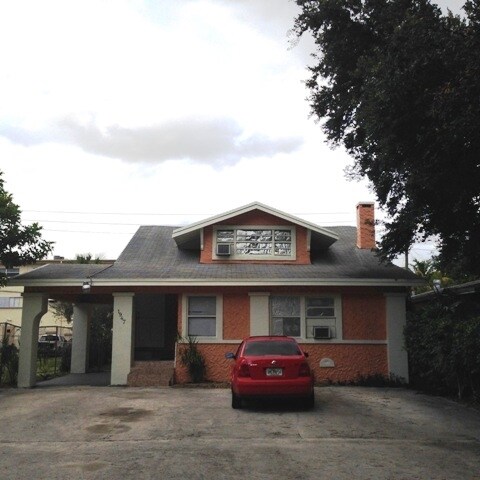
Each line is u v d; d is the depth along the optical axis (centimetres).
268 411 1034
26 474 608
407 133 934
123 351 1538
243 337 1560
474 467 636
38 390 1409
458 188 924
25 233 1429
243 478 591
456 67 812
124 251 1891
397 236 1274
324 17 1238
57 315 3347
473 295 1318
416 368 1473
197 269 1669
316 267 1709
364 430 853
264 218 1795
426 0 972
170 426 885
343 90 1328
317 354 1563
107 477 595
